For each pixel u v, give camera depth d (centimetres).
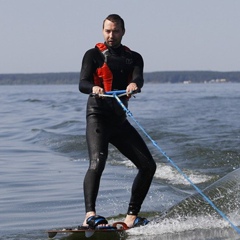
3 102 10488
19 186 2416
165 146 3250
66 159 3167
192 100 8644
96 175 1623
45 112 7169
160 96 10994
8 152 3516
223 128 3922
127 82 1677
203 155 2919
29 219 1884
